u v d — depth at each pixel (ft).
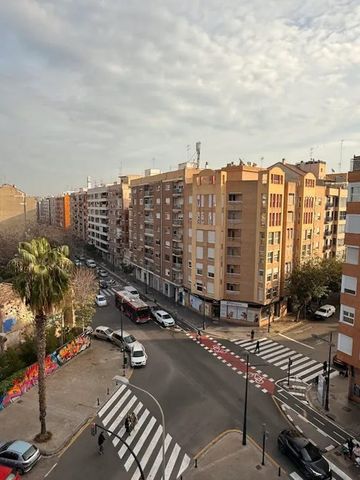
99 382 111.55
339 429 88.02
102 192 346.13
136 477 71.77
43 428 83.05
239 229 162.20
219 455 78.02
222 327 162.20
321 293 164.66
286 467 74.43
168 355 132.16
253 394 104.63
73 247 332.80
